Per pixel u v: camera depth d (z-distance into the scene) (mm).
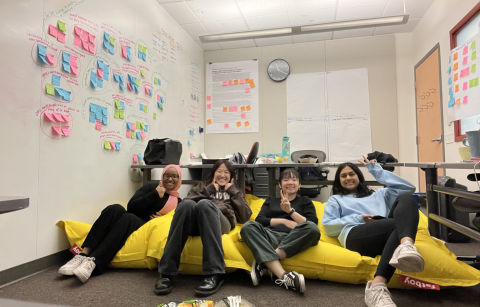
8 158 1570
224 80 4625
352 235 1585
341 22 3281
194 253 1611
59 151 1905
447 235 2352
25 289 1469
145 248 1736
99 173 2279
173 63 3643
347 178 1926
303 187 3795
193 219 1606
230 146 4574
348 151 4258
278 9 3508
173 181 2223
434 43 3453
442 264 1355
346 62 4320
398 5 3484
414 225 1327
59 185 1902
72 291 1438
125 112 2621
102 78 2320
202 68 4629
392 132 4184
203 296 1371
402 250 1194
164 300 1333
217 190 2113
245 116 4555
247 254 1623
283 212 1870
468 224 2330
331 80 4344
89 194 2166
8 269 1562
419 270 1204
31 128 1709
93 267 1600
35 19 1743
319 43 4391
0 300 602
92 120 2205
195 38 4246
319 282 1543
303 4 3408
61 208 1916
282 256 1521
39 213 1754
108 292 1424
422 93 3842
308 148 4355
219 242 1509
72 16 2025
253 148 2934
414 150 4125
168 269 1435
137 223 1875
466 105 2754
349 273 1481
